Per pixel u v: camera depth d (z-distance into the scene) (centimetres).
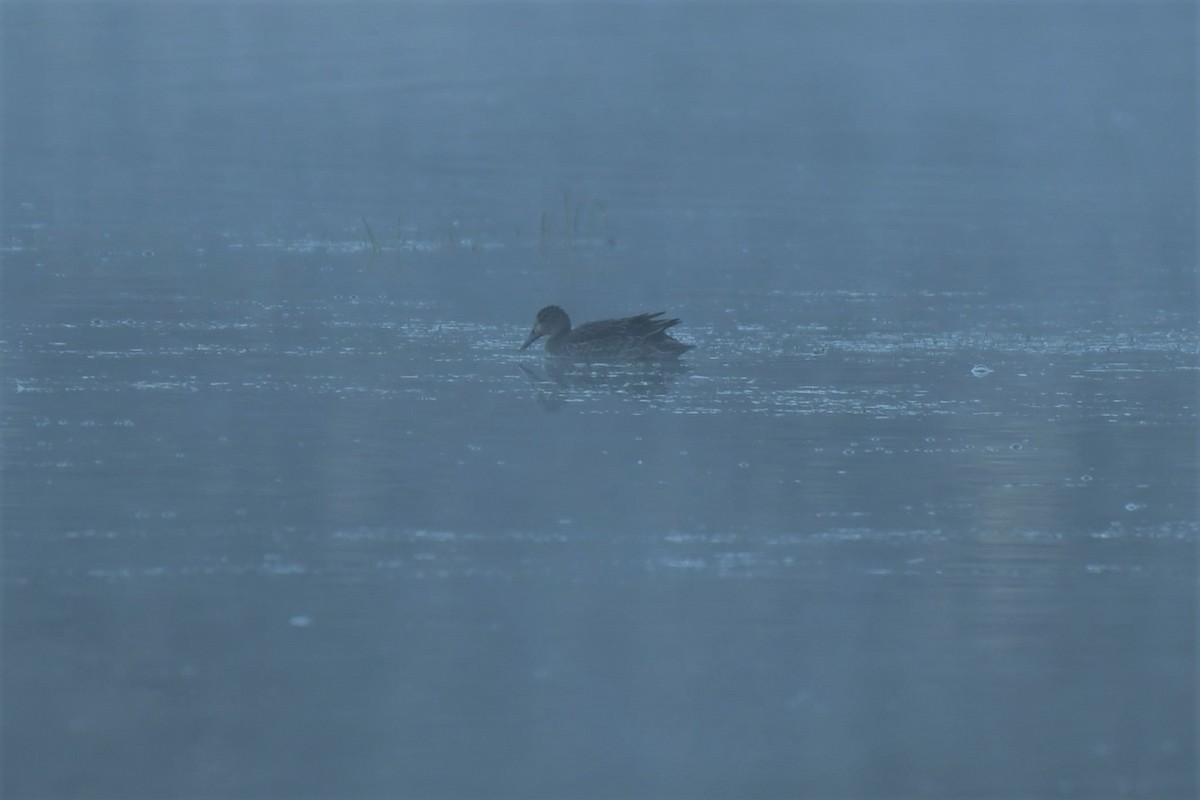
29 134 12469
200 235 8400
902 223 9294
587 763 2555
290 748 2589
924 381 5256
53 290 6638
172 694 2769
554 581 3316
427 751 2583
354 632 3039
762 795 2461
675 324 5772
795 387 5147
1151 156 12756
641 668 2906
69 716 2683
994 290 7162
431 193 10206
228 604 3162
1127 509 3847
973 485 4038
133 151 11825
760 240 8581
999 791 2486
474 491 3916
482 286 7062
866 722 2706
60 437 4319
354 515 3709
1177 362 5606
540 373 5309
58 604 3145
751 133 13388
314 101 14500
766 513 3778
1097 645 3030
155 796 2434
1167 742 2652
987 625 3127
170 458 4141
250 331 5888
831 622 3127
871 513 3791
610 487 3972
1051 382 5256
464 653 2953
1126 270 7794
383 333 5928
